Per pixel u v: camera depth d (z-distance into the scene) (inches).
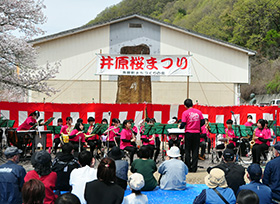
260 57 1825.8
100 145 422.0
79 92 737.0
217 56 755.4
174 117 494.0
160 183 284.8
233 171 231.5
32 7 562.3
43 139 399.2
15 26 560.7
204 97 751.1
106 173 167.2
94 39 746.2
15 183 187.3
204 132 438.9
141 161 278.2
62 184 240.8
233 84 755.4
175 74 564.4
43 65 724.0
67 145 247.1
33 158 196.5
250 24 1800.0
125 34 754.2
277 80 1596.9
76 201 129.4
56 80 732.7
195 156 338.0
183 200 250.8
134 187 193.5
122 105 537.3
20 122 510.3
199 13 2512.3
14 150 202.2
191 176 321.4
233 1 2148.1
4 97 732.0
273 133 461.7
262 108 542.6
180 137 404.5
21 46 555.8
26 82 582.9
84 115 529.3
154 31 757.9
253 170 196.1
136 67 563.8
